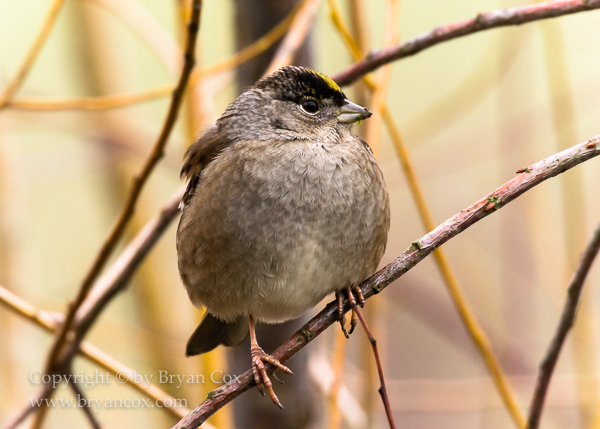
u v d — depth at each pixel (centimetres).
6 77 1191
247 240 718
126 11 1018
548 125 1241
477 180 1295
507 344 1084
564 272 924
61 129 1214
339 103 793
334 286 736
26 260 1149
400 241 1301
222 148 787
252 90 801
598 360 1009
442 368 1362
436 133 1270
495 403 1007
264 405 902
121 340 1184
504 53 1060
